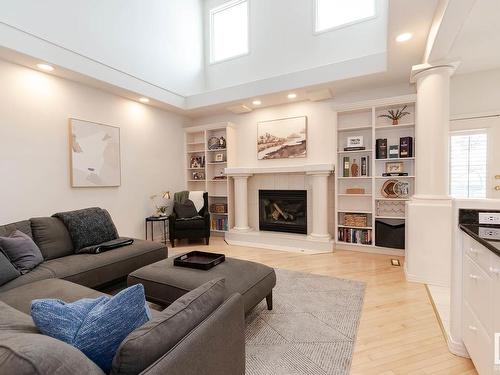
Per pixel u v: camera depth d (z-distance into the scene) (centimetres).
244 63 525
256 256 400
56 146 356
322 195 429
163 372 76
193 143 575
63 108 363
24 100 325
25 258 223
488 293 131
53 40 336
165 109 517
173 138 543
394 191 400
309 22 458
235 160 542
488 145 348
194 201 508
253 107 510
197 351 92
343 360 170
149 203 488
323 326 208
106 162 414
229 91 470
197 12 560
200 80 562
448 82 294
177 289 191
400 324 211
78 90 380
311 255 401
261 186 512
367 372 159
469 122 356
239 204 502
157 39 477
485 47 293
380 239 396
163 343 83
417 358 171
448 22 223
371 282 294
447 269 283
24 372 55
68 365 63
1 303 120
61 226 278
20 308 154
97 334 83
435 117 294
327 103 454
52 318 84
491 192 348
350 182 438
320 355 174
